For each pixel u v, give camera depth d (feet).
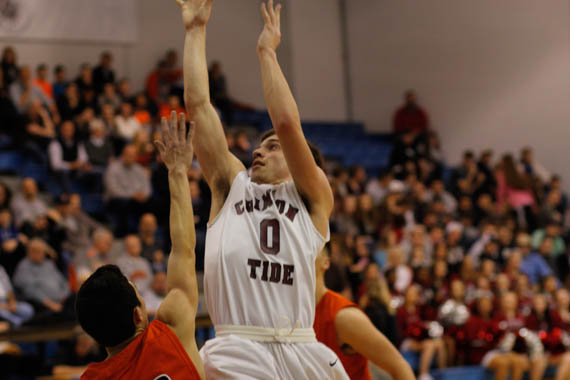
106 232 30.73
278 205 9.18
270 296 8.87
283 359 8.77
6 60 44.04
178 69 53.57
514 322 34.50
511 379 33.76
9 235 31.42
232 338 8.71
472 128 57.26
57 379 22.88
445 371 32.63
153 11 57.26
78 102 44.78
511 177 47.09
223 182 9.80
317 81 64.75
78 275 28.86
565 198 49.49
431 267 35.81
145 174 38.27
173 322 8.87
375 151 57.21
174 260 9.11
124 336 8.79
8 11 51.37
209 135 9.86
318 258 11.64
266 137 9.96
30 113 40.29
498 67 55.52
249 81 61.77
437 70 59.77
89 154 39.91
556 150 52.08
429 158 52.90
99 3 54.90
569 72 51.21
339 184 43.57
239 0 61.87
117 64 55.77
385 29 63.52
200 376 8.75
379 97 64.03
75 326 21.22
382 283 28.68
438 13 59.47
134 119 44.47
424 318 33.53
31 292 28.19
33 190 34.60
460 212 45.52
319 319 11.65
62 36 53.42
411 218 42.91
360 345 11.39
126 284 8.88
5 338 20.02
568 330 35.50
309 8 64.85
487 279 36.55
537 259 41.70
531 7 53.31
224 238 9.13
